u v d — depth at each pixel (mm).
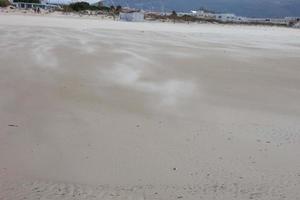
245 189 6609
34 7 105625
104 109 11461
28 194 6078
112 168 7422
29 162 7578
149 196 6207
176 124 10383
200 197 6242
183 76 17141
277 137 9641
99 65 18656
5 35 31031
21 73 15742
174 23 98188
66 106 11609
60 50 23125
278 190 6609
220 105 12609
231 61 23312
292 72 20250
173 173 7250
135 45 29641
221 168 7539
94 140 8930
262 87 15781
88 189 6395
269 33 71750
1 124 9766
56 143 8664
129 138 9141
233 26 106688
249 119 11219
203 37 46375
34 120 10211
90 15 101500
